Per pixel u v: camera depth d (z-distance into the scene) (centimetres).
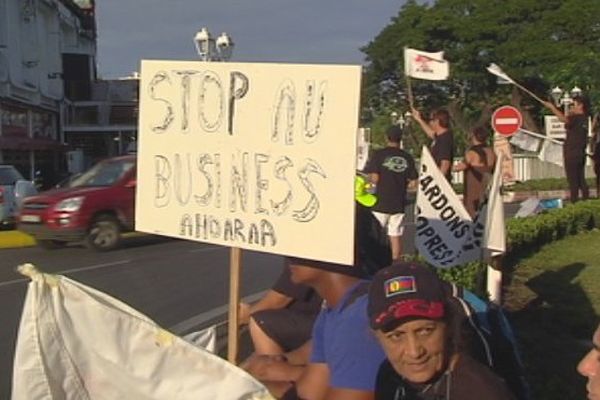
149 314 941
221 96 365
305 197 341
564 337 751
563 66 4578
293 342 478
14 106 3797
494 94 5025
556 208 1596
